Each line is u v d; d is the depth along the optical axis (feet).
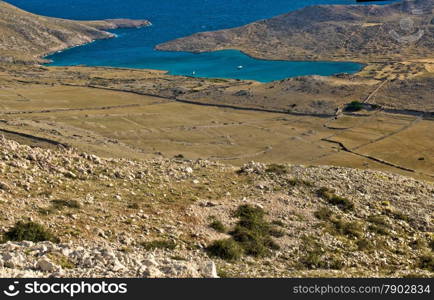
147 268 57.00
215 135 490.08
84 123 508.94
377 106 576.20
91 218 77.00
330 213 95.71
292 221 90.99
